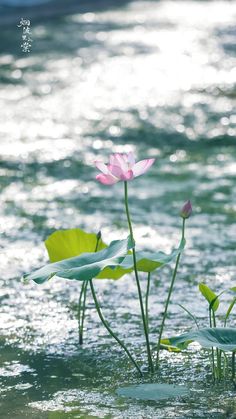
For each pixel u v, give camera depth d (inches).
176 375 185.0
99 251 185.6
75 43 679.7
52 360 194.2
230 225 303.0
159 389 175.8
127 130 459.2
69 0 863.7
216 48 665.6
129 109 504.7
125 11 834.2
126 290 241.3
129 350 199.6
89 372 187.3
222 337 171.8
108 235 289.1
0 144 429.7
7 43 677.9
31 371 188.1
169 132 456.1
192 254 272.1
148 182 366.3
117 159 178.1
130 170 174.9
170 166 393.4
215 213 318.3
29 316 221.8
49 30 734.5
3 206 328.5
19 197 342.0
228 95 537.3
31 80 565.9
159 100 526.0
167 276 252.2
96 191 352.5
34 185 360.8
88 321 218.1
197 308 225.9
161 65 611.8
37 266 260.7
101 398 172.7
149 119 483.2
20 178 371.9
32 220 309.4
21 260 266.2
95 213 318.7
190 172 382.3
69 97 527.5
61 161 400.5
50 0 855.7
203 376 183.9
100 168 179.0
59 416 163.9
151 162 178.9
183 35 716.7
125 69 599.2
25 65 606.5
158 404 169.2
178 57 635.5
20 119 477.1
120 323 216.7
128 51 653.9
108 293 238.8
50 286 245.1
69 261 182.7
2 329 213.0
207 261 265.0
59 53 642.8
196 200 336.2
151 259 185.8
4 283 246.5
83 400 172.1
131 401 170.9
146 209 324.2
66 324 216.2
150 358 187.8
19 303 231.0
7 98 522.9
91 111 497.7
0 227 300.8
